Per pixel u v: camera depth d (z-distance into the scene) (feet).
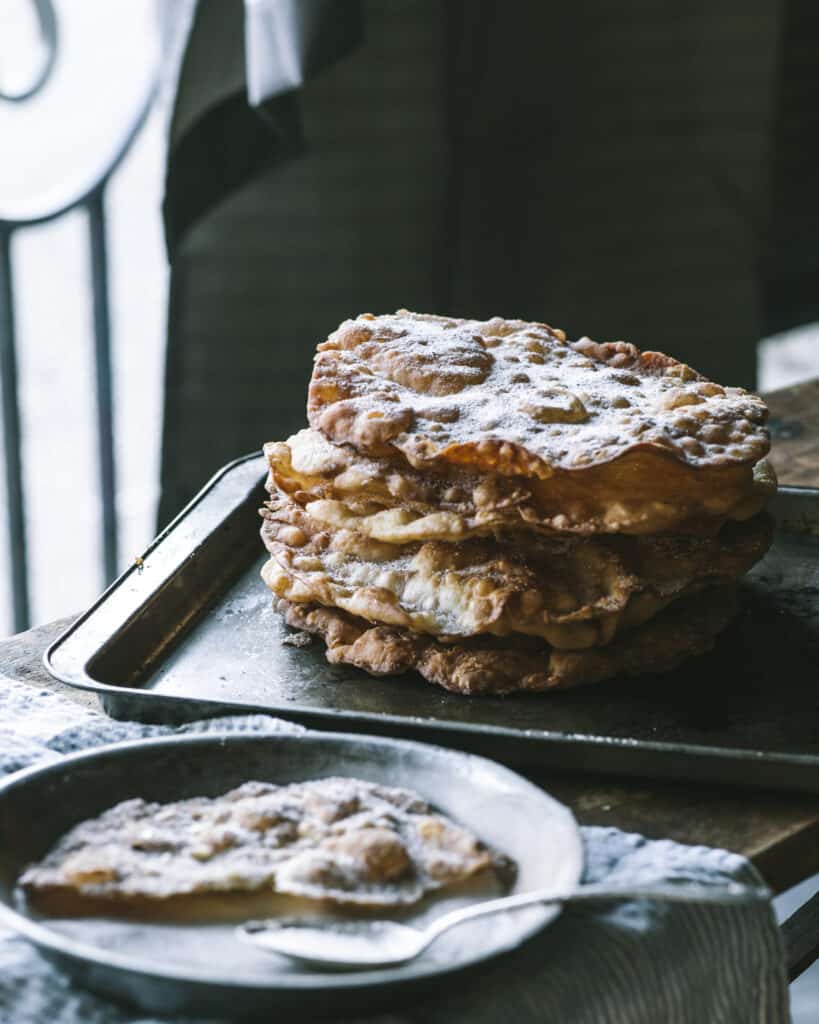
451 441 3.65
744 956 3.12
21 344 9.86
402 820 3.11
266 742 3.26
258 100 6.30
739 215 8.45
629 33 7.97
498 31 7.79
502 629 3.69
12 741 3.52
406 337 3.96
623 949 3.00
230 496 4.33
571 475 3.61
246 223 7.55
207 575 4.12
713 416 3.76
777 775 3.41
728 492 3.71
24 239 9.85
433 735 3.46
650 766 3.43
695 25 7.98
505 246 8.36
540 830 3.06
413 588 3.78
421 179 7.68
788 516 4.38
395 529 3.76
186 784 3.23
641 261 8.45
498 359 3.96
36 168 8.02
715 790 3.45
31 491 9.63
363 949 2.89
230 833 3.06
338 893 2.96
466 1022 2.86
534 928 2.85
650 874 3.13
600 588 3.76
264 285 7.64
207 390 7.73
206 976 2.78
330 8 6.27
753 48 8.07
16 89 6.70
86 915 2.96
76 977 2.90
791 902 5.59
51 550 9.09
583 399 3.79
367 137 7.56
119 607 3.92
